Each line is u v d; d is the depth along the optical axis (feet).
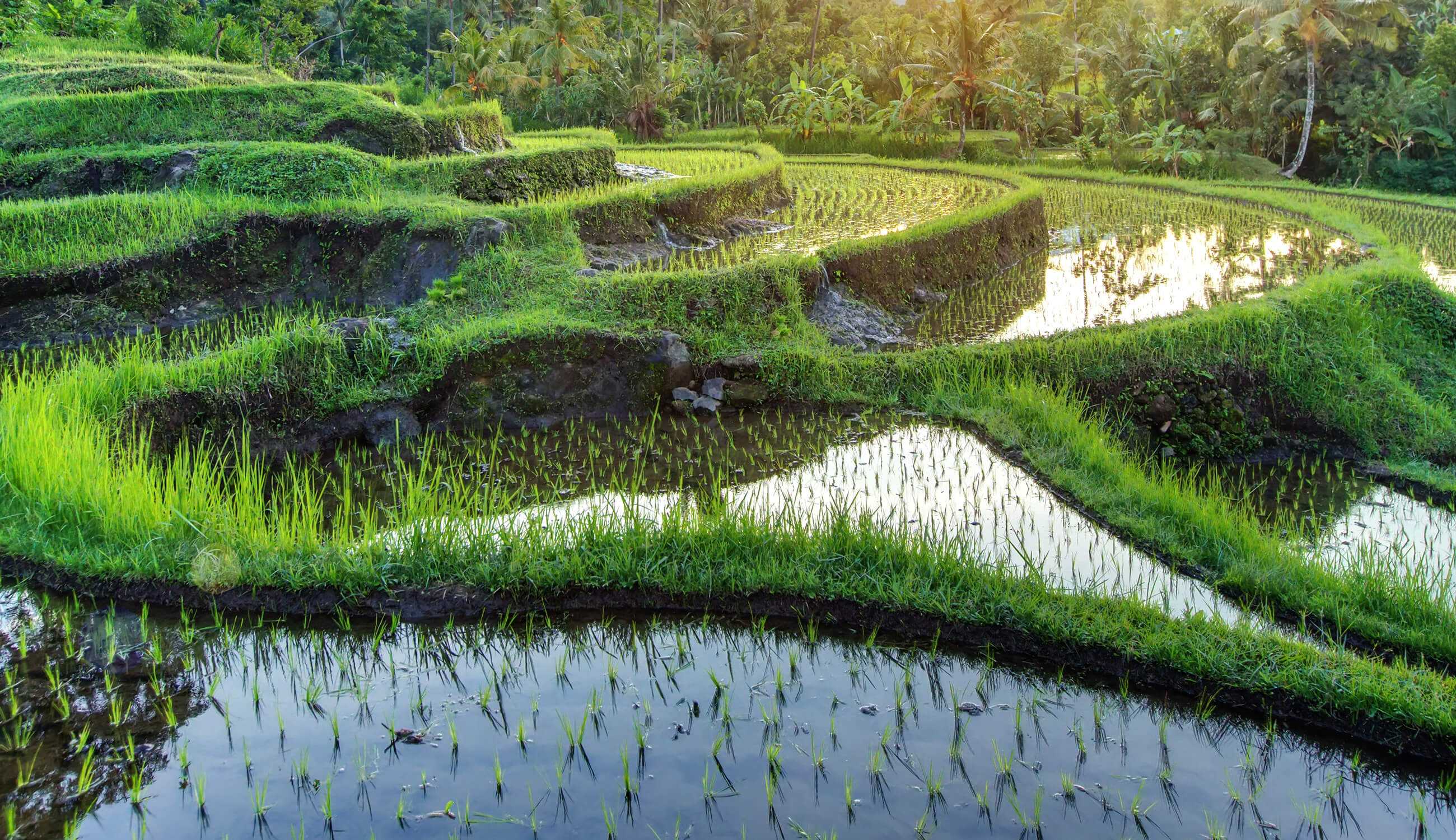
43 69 61.77
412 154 51.65
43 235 35.63
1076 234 56.49
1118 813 14.46
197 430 26.20
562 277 34.76
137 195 39.37
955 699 16.92
